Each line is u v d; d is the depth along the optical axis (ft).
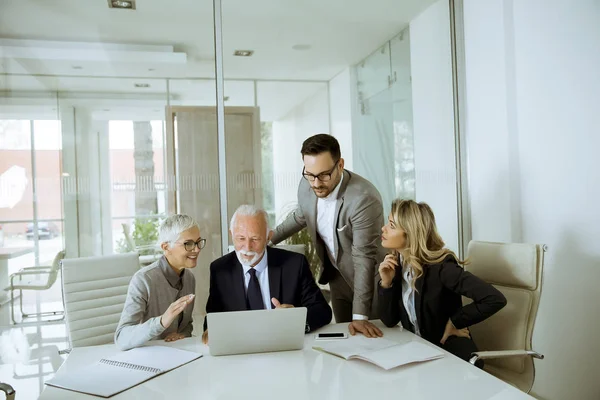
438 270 7.24
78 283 8.07
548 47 9.83
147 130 10.03
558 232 9.94
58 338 9.61
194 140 10.28
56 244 9.57
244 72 10.53
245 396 4.87
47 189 9.52
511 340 7.34
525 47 10.26
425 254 7.33
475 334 7.80
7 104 9.34
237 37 10.47
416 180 11.60
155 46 10.05
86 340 7.97
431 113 11.69
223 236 10.42
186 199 10.23
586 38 9.75
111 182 9.85
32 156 9.45
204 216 10.34
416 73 11.58
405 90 11.51
